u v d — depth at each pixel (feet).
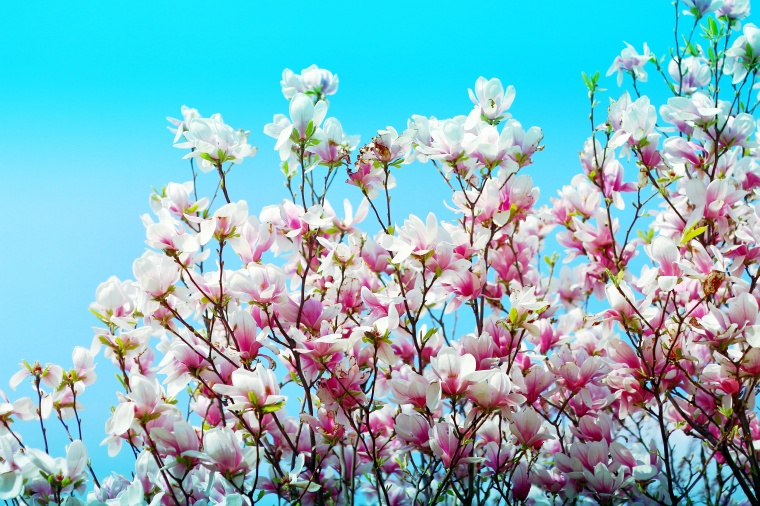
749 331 8.12
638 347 8.63
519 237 10.28
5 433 9.09
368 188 9.29
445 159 9.04
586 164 9.84
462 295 9.05
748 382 8.50
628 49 10.35
